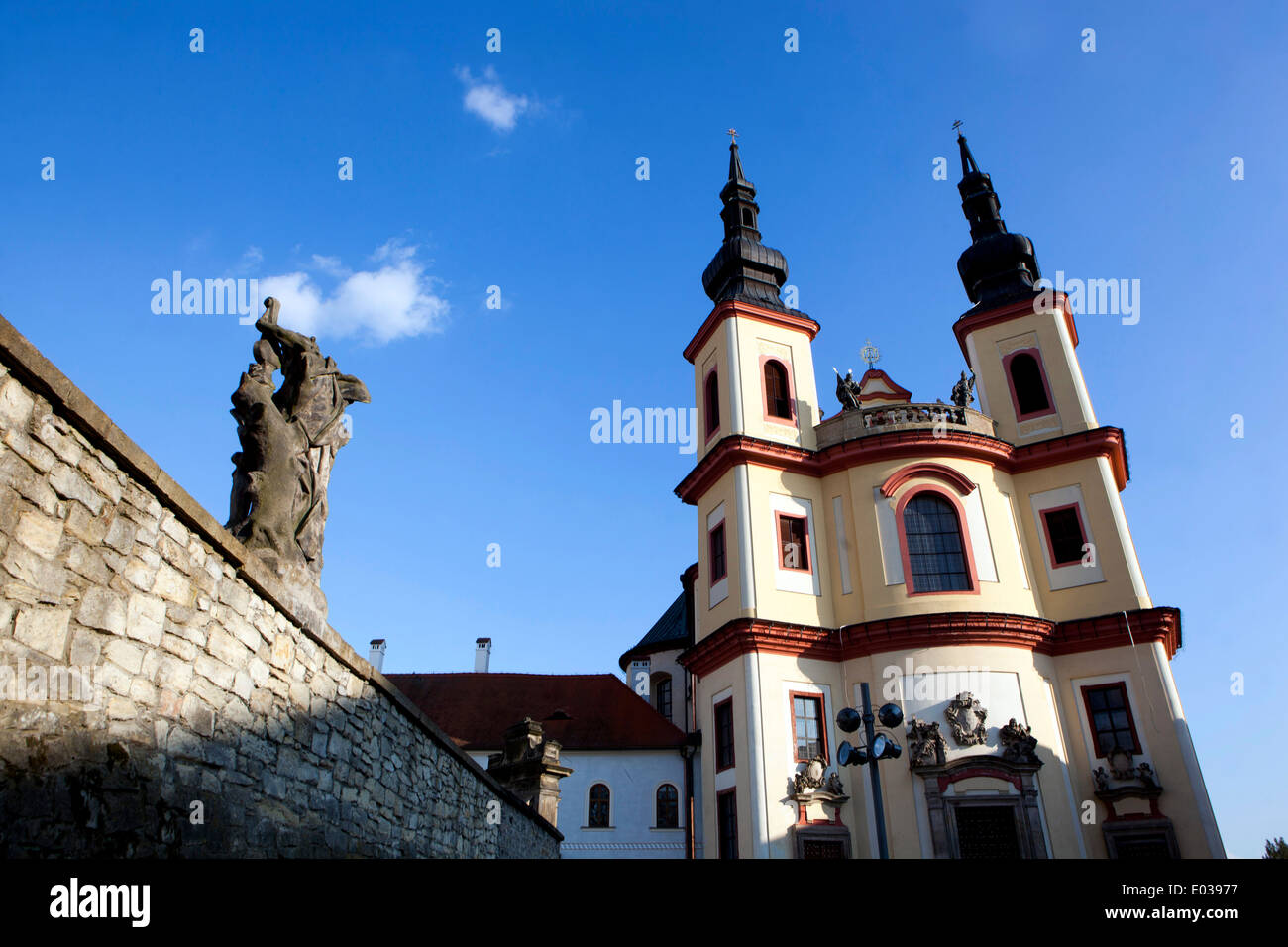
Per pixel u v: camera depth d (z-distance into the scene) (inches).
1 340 194.1
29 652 203.6
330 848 366.3
